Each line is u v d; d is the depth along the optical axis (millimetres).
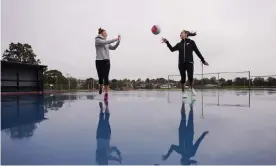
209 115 2477
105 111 2852
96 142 1468
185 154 1257
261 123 2025
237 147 1368
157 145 1418
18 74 11297
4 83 11062
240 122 2076
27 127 1899
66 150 1304
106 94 4492
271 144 1419
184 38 4711
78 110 2971
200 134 1665
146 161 1158
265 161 1152
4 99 5527
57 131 1754
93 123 2068
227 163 1131
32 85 12344
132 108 3146
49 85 16172
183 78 4809
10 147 1348
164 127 1897
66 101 4477
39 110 2996
